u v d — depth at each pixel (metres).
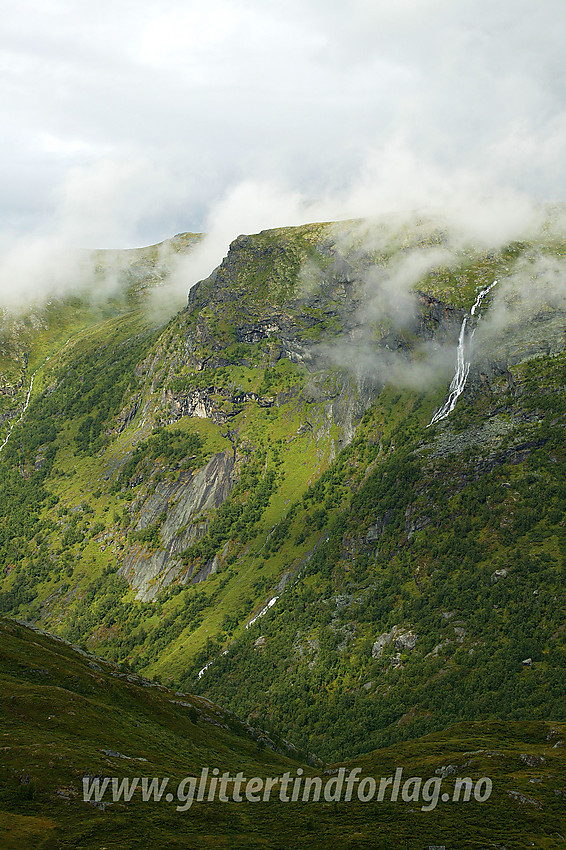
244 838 101.69
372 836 102.38
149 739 142.00
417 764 136.38
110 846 92.19
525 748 143.38
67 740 123.88
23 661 158.75
